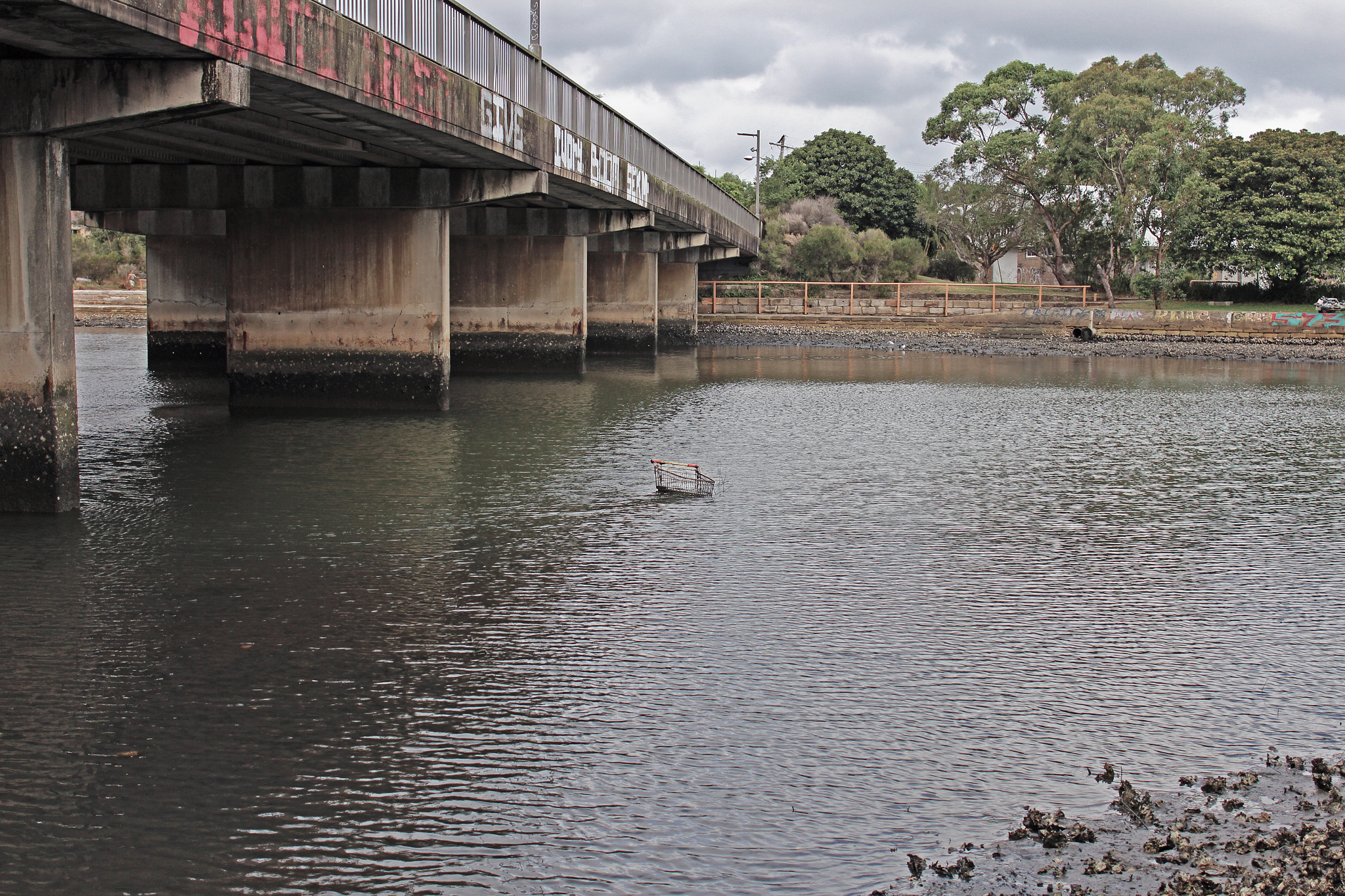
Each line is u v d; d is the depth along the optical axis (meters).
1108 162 88.12
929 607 15.44
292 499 21.72
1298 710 11.97
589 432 31.42
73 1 14.25
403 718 11.46
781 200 113.06
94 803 9.65
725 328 86.38
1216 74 89.00
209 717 11.43
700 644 13.80
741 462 27.00
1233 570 17.64
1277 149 86.69
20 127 18.19
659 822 9.44
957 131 99.44
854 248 99.31
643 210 48.50
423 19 24.89
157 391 40.88
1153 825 9.34
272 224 33.41
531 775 10.26
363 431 30.34
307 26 19.89
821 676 12.75
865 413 38.03
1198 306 87.31
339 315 33.50
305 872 8.66
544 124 32.41
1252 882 8.20
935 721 11.53
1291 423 36.72
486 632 14.12
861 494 23.38
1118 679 12.80
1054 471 26.67
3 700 11.77
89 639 13.65
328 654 13.27
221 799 9.75
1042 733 11.29
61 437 19.48
